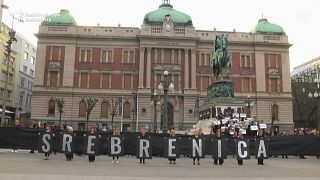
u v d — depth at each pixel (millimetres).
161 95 69500
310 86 82500
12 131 24656
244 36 76000
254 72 75000
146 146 21672
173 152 21516
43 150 21734
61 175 14016
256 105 73812
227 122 28016
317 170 17875
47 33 71875
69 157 21672
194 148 21453
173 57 72625
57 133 21953
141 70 71312
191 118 70000
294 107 88000
